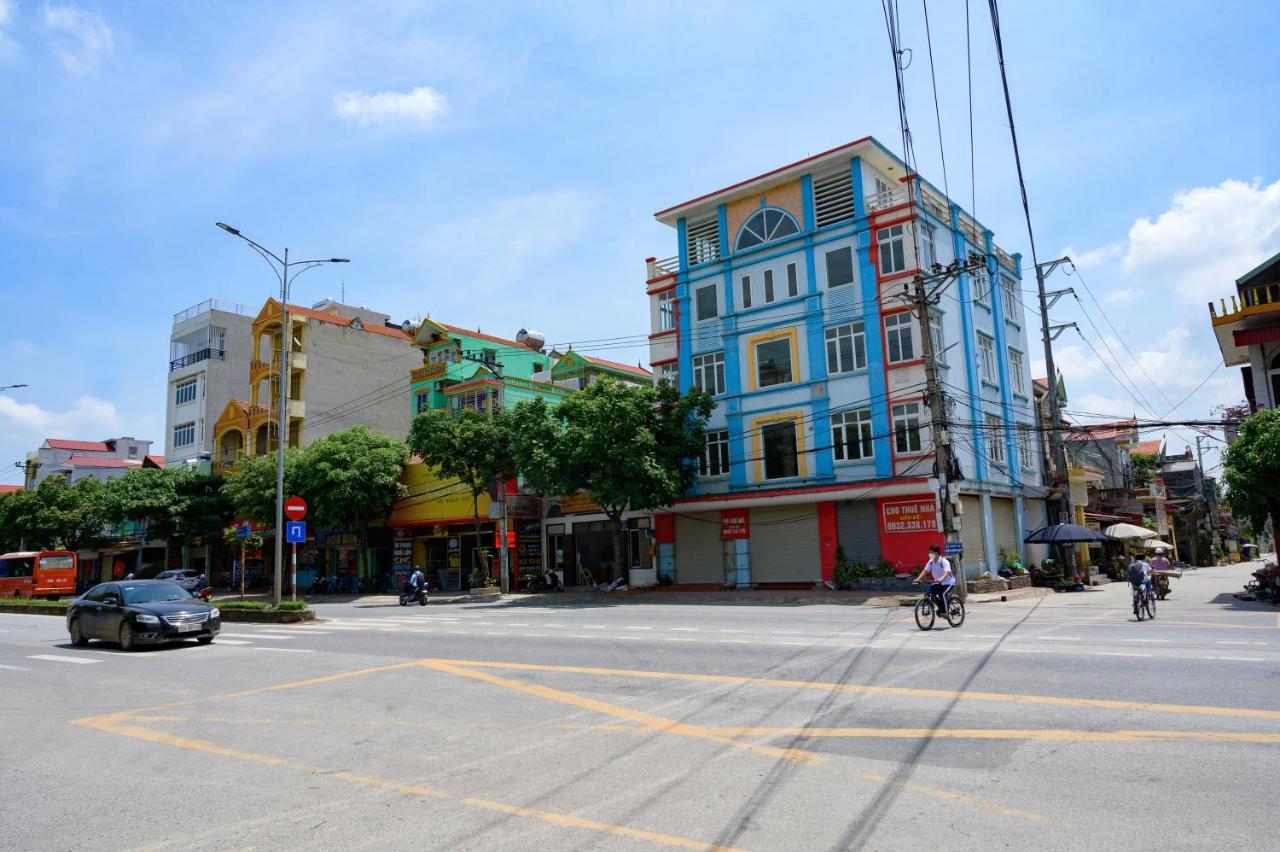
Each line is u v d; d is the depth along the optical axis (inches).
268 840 201.8
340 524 1528.1
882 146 1182.9
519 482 1521.9
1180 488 2623.0
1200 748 246.5
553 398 1707.7
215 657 567.2
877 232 1162.0
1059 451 1245.7
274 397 1877.5
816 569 1163.3
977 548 1124.5
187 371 2169.0
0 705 409.1
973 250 1305.4
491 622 791.1
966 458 1134.4
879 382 1137.4
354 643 620.7
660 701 353.4
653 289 1413.6
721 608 928.9
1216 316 964.0
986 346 1296.8
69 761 291.4
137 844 202.8
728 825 198.5
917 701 328.5
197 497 1846.7
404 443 1616.6
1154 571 945.5
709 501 1233.4
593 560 1467.8
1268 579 860.6
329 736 312.3
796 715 314.0
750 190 1300.4
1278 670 367.6
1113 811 197.3
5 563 1582.2
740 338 1285.7
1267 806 196.7
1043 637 519.8
